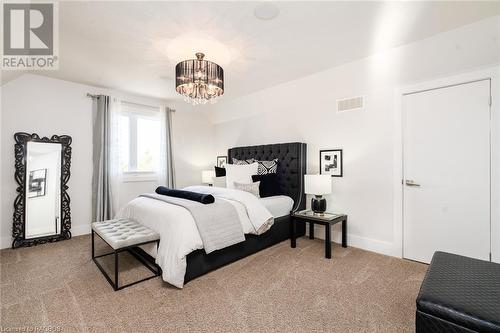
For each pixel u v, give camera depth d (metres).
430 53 2.37
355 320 1.58
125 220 2.69
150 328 1.50
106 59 2.76
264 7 1.85
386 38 2.36
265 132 4.12
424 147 2.50
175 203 2.45
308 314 1.64
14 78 2.93
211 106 4.97
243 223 2.55
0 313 1.63
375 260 2.57
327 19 2.03
